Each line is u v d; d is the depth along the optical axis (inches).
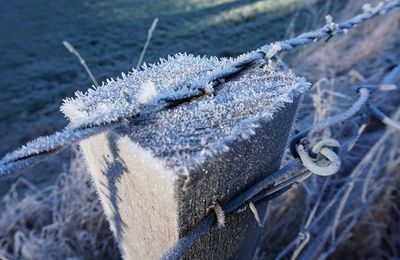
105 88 24.6
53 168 94.7
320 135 68.6
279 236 66.5
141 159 19.4
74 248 68.4
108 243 69.6
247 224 28.2
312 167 26.2
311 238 64.2
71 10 159.3
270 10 129.9
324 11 117.9
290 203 66.4
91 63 117.2
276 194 27.0
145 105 21.0
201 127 20.5
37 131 107.8
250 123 20.5
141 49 114.3
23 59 134.0
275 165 27.2
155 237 24.4
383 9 45.9
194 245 23.8
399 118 64.9
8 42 144.6
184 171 17.8
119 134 20.3
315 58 102.6
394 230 70.2
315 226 63.8
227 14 127.9
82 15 151.9
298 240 53.1
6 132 108.7
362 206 61.4
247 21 120.7
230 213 24.0
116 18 138.6
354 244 67.4
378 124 80.9
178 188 18.3
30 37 146.8
